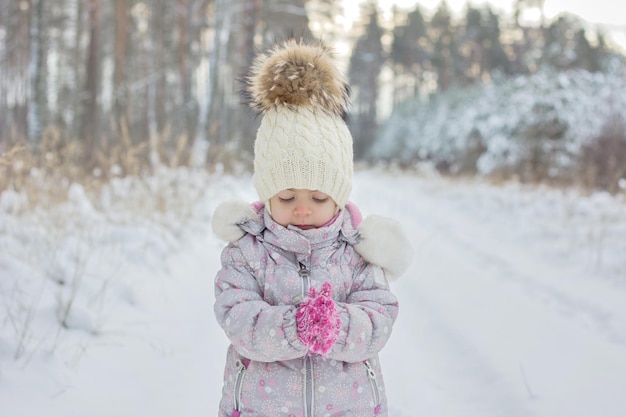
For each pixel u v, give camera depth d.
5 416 2.42
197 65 24.75
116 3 16.58
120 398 2.78
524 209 9.95
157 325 3.75
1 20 15.56
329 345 1.68
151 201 6.31
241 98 2.25
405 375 3.45
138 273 4.48
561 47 21.30
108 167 6.81
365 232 1.99
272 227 1.97
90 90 13.60
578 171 12.76
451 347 3.92
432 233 8.55
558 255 6.38
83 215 5.14
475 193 12.98
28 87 13.61
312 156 1.90
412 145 31.86
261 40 20.70
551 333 4.02
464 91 27.33
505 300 4.90
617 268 5.54
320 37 2.19
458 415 2.96
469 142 18.80
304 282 1.91
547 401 2.99
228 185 9.04
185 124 17.73
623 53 18.38
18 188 5.02
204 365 3.35
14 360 2.81
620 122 13.30
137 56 26.08
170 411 2.76
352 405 1.89
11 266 3.69
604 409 2.90
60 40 28.14
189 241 5.95
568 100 15.34
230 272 1.96
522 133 15.82
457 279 5.70
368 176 27.12
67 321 3.37
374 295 1.95
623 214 8.02
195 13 21.77
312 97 1.94
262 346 1.75
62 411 2.56
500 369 3.43
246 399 1.89
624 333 3.97
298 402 1.86
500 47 45.94
